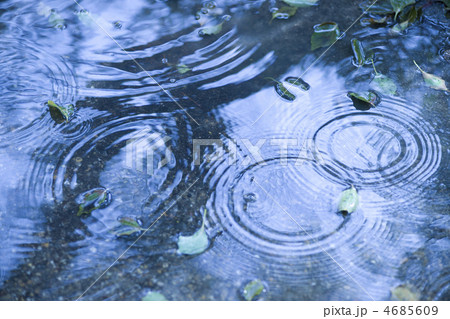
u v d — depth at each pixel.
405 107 1.43
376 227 1.34
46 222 1.34
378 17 1.53
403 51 1.49
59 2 1.55
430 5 1.54
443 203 1.36
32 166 1.38
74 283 1.31
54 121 1.42
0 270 1.31
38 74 1.47
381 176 1.38
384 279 1.31
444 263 1.32
